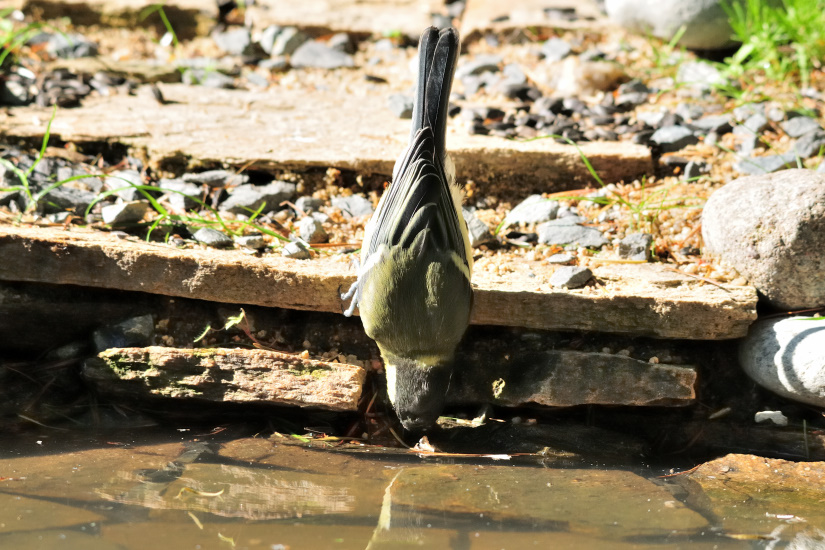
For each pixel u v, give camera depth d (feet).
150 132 28.76
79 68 34.12
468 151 27.76
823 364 20.26
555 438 21.09
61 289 21.66
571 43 38.52
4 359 22.35
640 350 21.89
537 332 22.00
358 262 21.83
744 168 28.55
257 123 30.42
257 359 20.84
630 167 28.27
